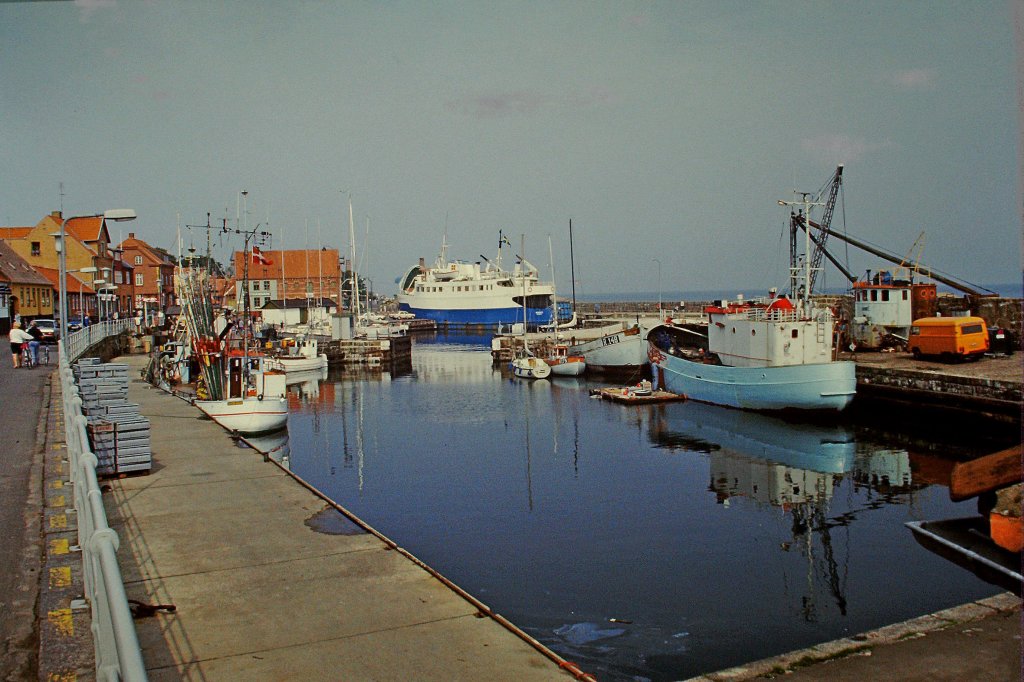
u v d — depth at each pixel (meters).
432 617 8.95
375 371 69.06
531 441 34.38
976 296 49.69
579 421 39.34
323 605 9.29
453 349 94.56
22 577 8.76
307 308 102.00
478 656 7.97
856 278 56.31
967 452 30.33
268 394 33.91
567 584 17.05
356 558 10.98
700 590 16.61
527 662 7.85
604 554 19.03
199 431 21.98
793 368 37.62
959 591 15.93
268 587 9.87
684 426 37.31
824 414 37.19
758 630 14.59
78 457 9.48
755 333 41.41
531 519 22.12
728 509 22.95
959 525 18.09
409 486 26.28
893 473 27.25
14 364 33.28
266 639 8.36
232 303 80.44
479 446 33.47
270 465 17.27
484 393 52.28
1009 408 29.42
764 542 19.83
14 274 52.91
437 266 140.00
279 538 11.88
